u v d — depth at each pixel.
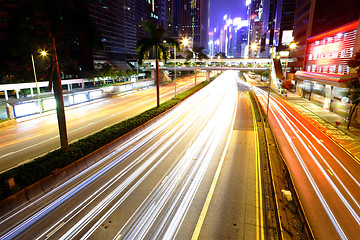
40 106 34.94
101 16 97.69
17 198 11.55
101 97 53.59
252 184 14.02
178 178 14.84
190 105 43.28
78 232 9.84
